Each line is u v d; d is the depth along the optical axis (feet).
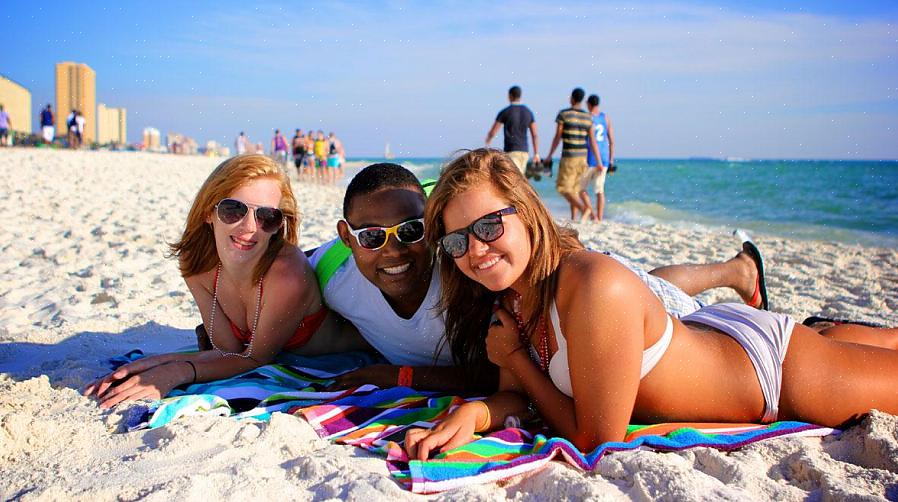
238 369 9.20
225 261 8.77
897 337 8.34
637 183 83.15
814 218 38.86
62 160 57.93
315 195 45.52
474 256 6.72
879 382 7.14
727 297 14.71
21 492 5.81
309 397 8.22
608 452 6.42
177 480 5.76
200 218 8.89
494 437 6.78
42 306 13.25
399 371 8.71
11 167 44.73
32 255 17.83
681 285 10.44
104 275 15.53
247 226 8.54
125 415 7.54
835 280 17.43
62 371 9.21
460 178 6.72
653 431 6.96
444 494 5.79
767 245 25.11
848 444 6.75
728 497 5.41
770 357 7.20
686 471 5.78
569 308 6.67
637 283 6.72
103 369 9.49
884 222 36.29
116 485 5.82
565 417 6.89
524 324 7.23
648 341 6.82
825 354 7.23
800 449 6.50
